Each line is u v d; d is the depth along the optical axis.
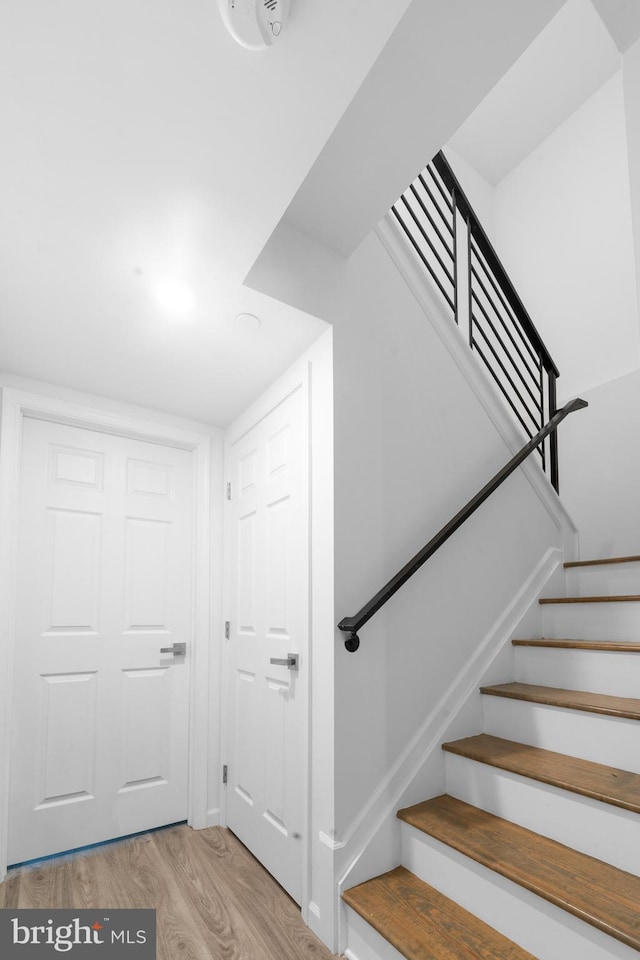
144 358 2.13
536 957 1.26
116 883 1.93
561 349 3.77
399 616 1.89
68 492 2.40
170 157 1.21
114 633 2.43
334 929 1.55
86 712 2.30
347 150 1.47
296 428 2.07
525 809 1.58
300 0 0.89
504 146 4.11
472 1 1.10
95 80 1.03
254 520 2.41
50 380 2.32
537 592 2.38
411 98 1.31
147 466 2.65
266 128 1.13
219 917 1.72
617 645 1.82
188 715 2.57
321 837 1.65
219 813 2.50
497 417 2.42
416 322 2.18
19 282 1.66
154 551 2.61
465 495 2.22
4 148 1.19
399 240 2.19
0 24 0.94
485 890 1.41
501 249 4.27
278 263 1.76
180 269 1.60
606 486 3.35
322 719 1.71
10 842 2.05
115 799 2.32
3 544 2.13
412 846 1.67
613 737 1.59
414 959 1.26
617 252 3.50
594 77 3.59
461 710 1.97
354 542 1.81
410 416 2.07
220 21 0.92
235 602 2.55
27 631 2.21
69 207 1.36
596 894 1.21
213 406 2.59
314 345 1.99
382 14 0.91
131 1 0.90
